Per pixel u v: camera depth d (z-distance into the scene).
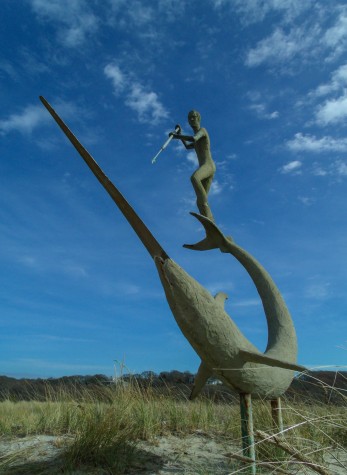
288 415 5.62
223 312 4.02
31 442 5.46
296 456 3.03
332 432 4.99
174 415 6.41
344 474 3.72
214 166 5.44
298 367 3.83
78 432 5.61
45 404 7.30
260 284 4.92
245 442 4.02
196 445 5.47
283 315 4.74
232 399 8.16
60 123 4.11
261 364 4.06
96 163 4.07
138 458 4.78
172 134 5.40
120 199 4.09
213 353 3.94
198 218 4.86
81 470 4.36
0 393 9.54
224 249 5.05
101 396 6.85
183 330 4.00
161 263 4.07
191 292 3.93
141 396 6.61
